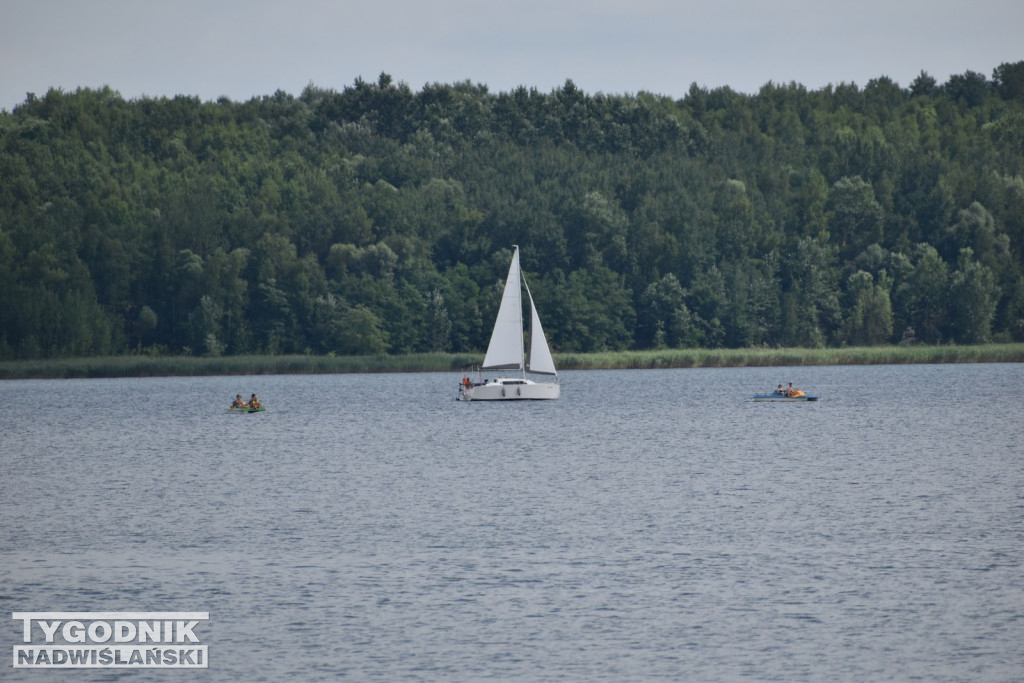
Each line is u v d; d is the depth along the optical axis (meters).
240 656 131.75
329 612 145.62
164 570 165.50
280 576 161.62
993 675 124.31
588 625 139.88
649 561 167.88
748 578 158.25
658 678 124.44
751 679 124.06
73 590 156.38
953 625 138.75
